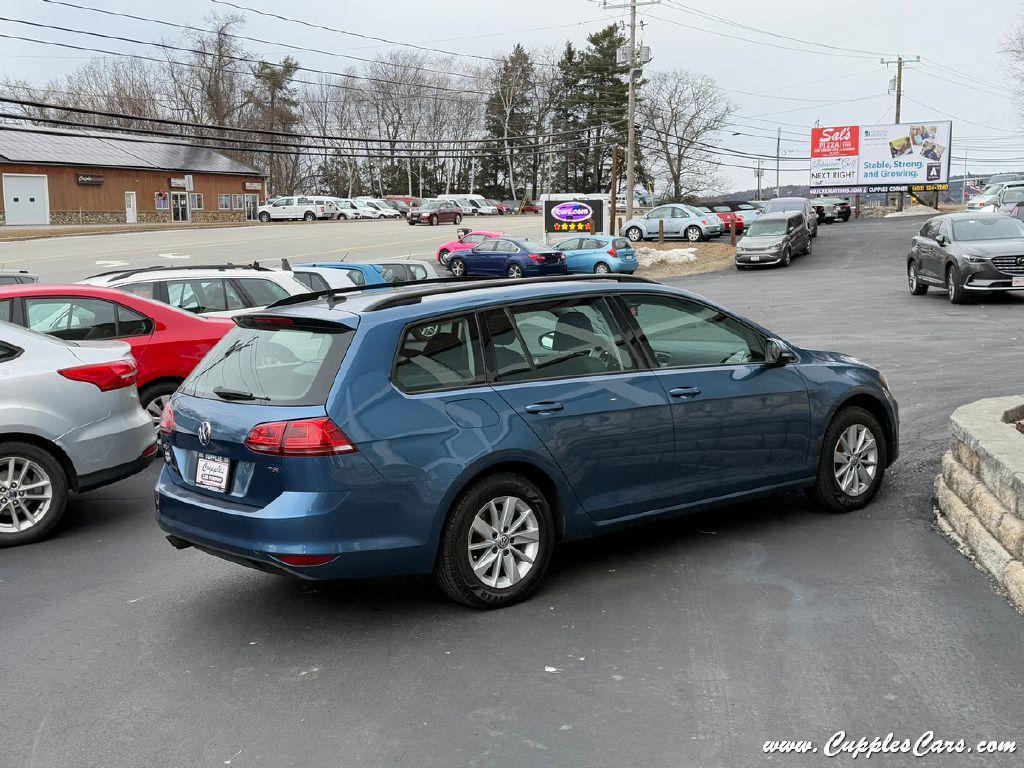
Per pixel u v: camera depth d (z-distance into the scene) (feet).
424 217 213.87
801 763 11.09
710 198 344.49
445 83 375.66
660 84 327.88
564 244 118.01
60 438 21.80
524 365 16.79
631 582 17.35
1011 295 69.26
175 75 327.06
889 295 75.56
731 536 19.77
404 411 15.31
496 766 11.27
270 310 16.99
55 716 12.96
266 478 15.01
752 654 14.05
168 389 30.07
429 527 15.46
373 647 14.98
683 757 11.31
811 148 214.90
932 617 15.10
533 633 15.25
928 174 208.85
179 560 19.99
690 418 18.25
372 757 11.59
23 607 17.38
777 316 65.26
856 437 21.09
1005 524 16.56
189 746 12.02
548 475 16.63
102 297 29.40
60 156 191.72
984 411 20.84
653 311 18.66
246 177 234.99
